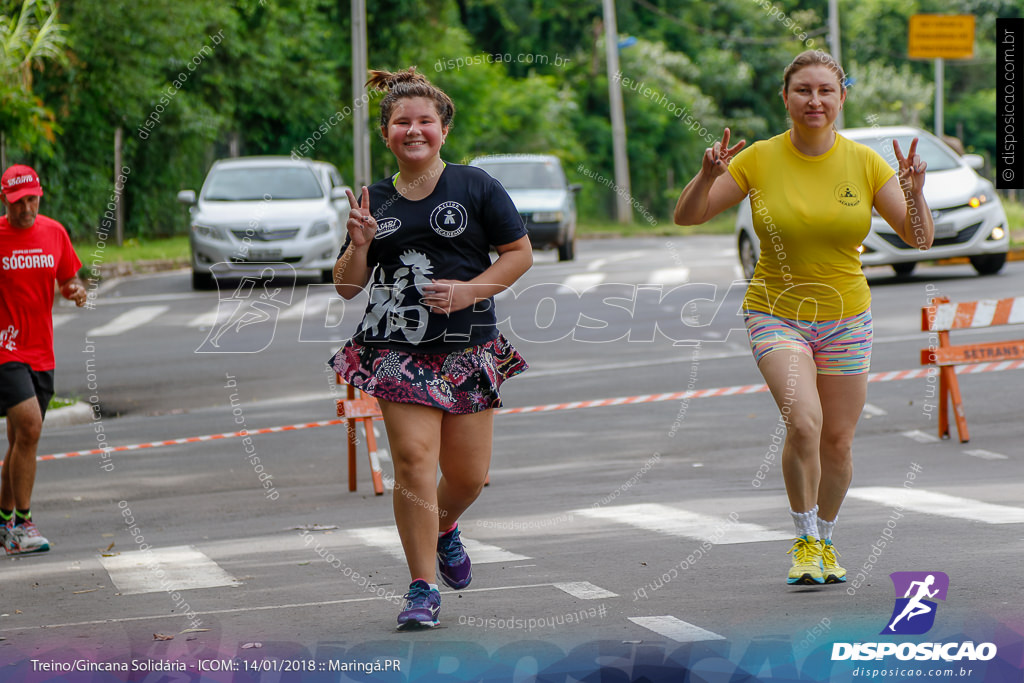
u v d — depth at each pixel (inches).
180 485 621.0
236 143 1903.3
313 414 798.5
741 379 844.6
